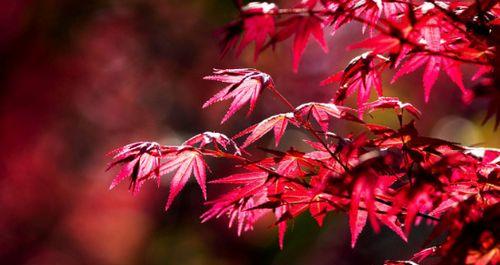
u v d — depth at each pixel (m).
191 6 10.19
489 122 7.82
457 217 1.97
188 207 10.02
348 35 9.40
